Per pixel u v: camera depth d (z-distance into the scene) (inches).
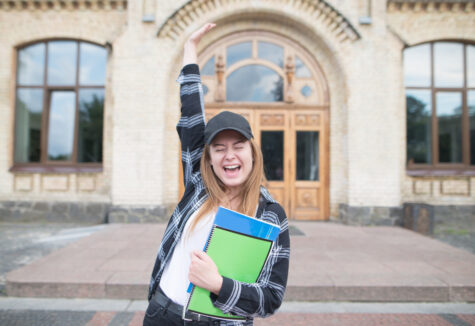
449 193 292.5
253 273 40.4
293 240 206.2
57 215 281.4
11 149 293.0
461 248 201.9
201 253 39.4
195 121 54.3
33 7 288.4
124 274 137.7
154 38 267.6
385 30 268.5
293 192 284.4
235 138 44.5
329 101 286.7
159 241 197.5
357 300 128.1
